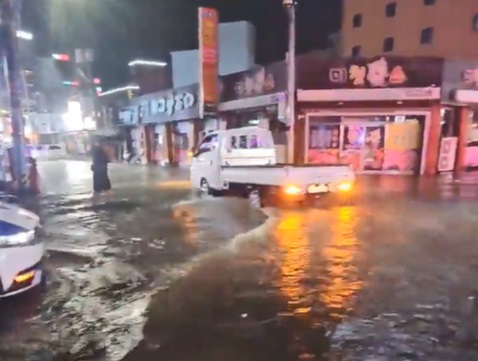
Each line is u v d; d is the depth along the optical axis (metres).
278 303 5.06
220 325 4.50
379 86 20.61
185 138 31.09
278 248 7.43
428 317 4.63
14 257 4.89
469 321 4.54
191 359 3.82
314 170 11.34
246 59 34.88
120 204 12.68
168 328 4.45
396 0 38.66
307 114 21.27
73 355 3.95
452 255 6.93
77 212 11.38
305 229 8.90
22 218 5.34
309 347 4.01
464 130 22.14
